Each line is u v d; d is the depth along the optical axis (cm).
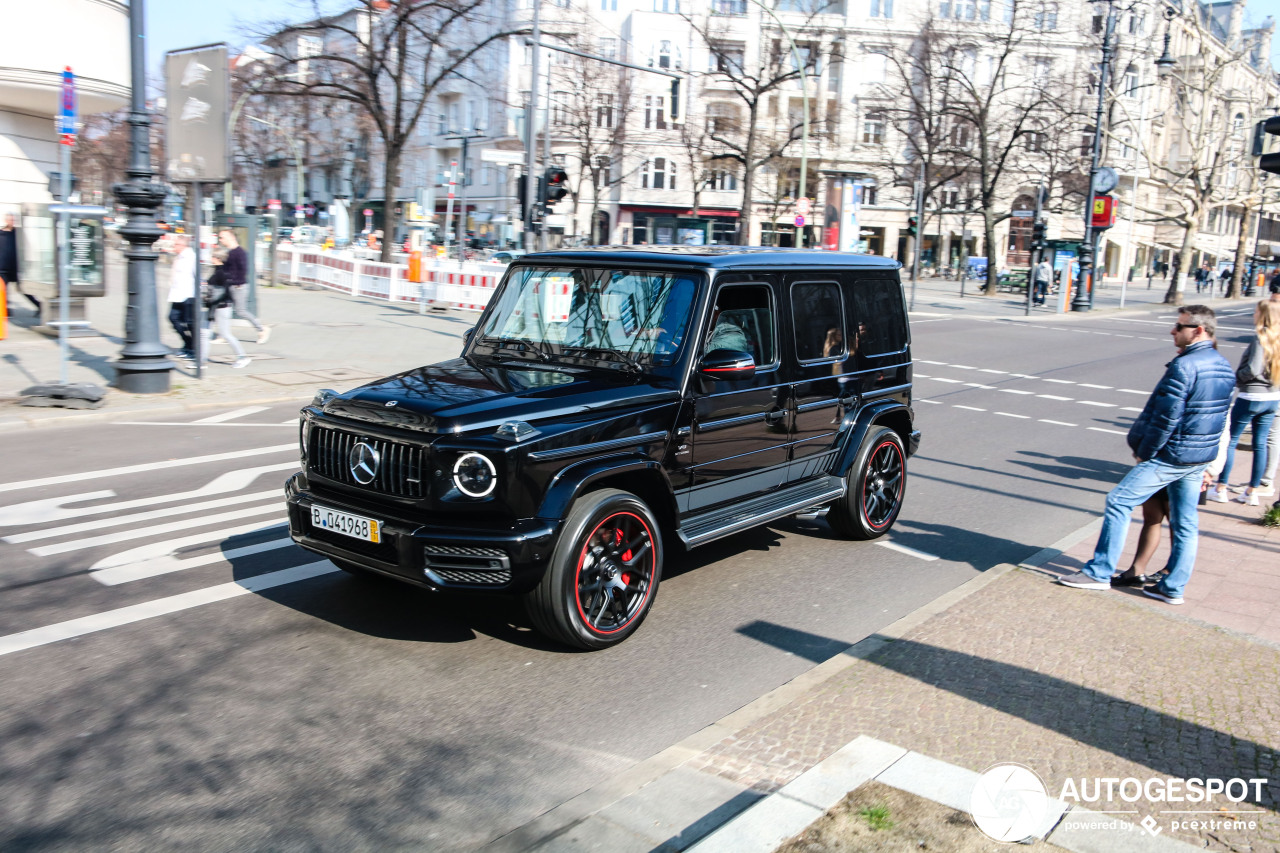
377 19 2919
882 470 699
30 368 1274
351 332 1873
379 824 332
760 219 5741
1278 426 826
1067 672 456
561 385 494
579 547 457
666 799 347
